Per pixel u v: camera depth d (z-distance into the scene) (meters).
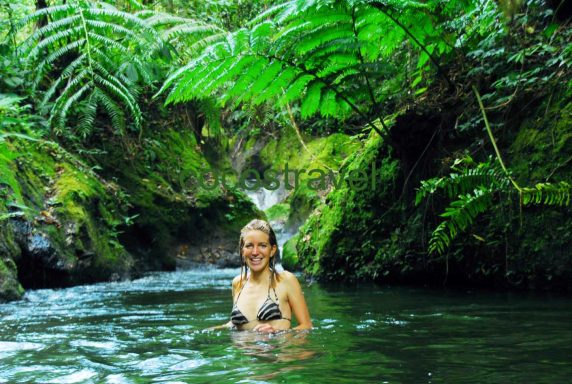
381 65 4.73
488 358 2.22
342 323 3.31
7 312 4.17
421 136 5.62
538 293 4.61
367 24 4.60
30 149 7.09
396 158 5.98
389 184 5.96
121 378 2.02
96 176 8.34
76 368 2.21
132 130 9.81
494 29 5.46
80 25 7.45
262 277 3.28
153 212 8.99
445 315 3.56
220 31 7.91
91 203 7.38
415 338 2.73
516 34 5.33
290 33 4.40
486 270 5.10
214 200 10.09
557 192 3.49
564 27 5.12
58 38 7.42
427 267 5.54
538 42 5.24
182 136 11.21
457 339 2.67
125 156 9.45
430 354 2.32
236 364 2.19
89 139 9.13
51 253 5.96
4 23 8.03
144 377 2.02
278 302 3.21
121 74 7.77
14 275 5.20
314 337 2.81
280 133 14.40
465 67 5.65
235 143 15.17
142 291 5.72
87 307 4.45
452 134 5.49
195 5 10.34
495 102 5.27
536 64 5.17
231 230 10.02
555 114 4.86
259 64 4.54
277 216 12.47
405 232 5.73
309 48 4.52
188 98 4.71
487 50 5.45
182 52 8.10
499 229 5.01
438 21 5.61
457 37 5.58
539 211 4.79
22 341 2.89
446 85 5.71
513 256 4.91
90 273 6.57
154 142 10.13
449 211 3.50
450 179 3.61
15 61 7.92
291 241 7.95
